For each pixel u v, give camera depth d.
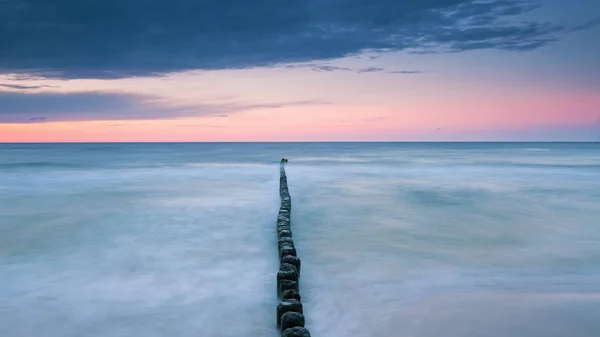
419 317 5.89
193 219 12.62
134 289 6.93
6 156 59.97
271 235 10.55
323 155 65.94
